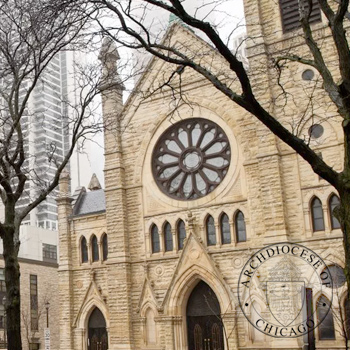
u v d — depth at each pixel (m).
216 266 40.97
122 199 46.00
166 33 45.62
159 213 44.72
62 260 49.25
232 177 42.03
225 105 43.19
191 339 42.47
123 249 45.16
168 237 44.50
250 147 41.59
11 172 24.84
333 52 39.44
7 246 21.27
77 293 48.44
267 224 39.16
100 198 51.19
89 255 48.28
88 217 48.84
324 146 38.50
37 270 80.06
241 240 41.28
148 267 44.44
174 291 42.53
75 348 47.22
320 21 40.88
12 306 20.77
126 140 47.25
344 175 15.61
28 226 93.94
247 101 16.52
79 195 52.28
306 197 38.88
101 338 46.78
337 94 17.05
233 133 42.53
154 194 45.28
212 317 42.06
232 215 41.53
